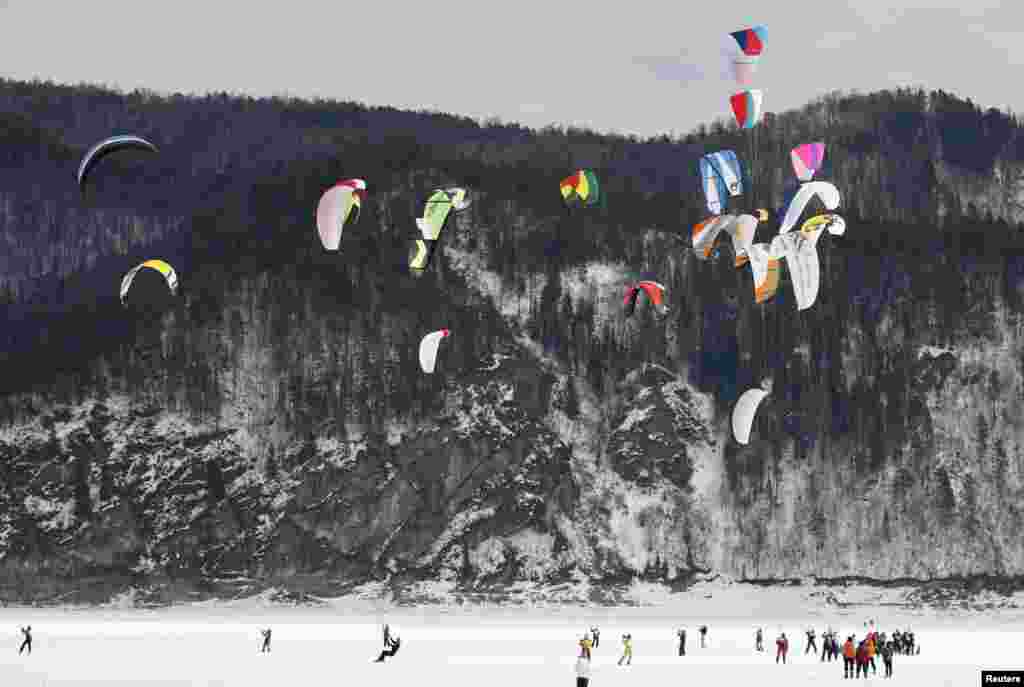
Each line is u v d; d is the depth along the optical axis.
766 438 136.12
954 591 129.50
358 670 77.12
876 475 134.50
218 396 137.38
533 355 140.88
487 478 131.38
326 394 136.50
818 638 101.25
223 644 92.75
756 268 79.00
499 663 80.88
